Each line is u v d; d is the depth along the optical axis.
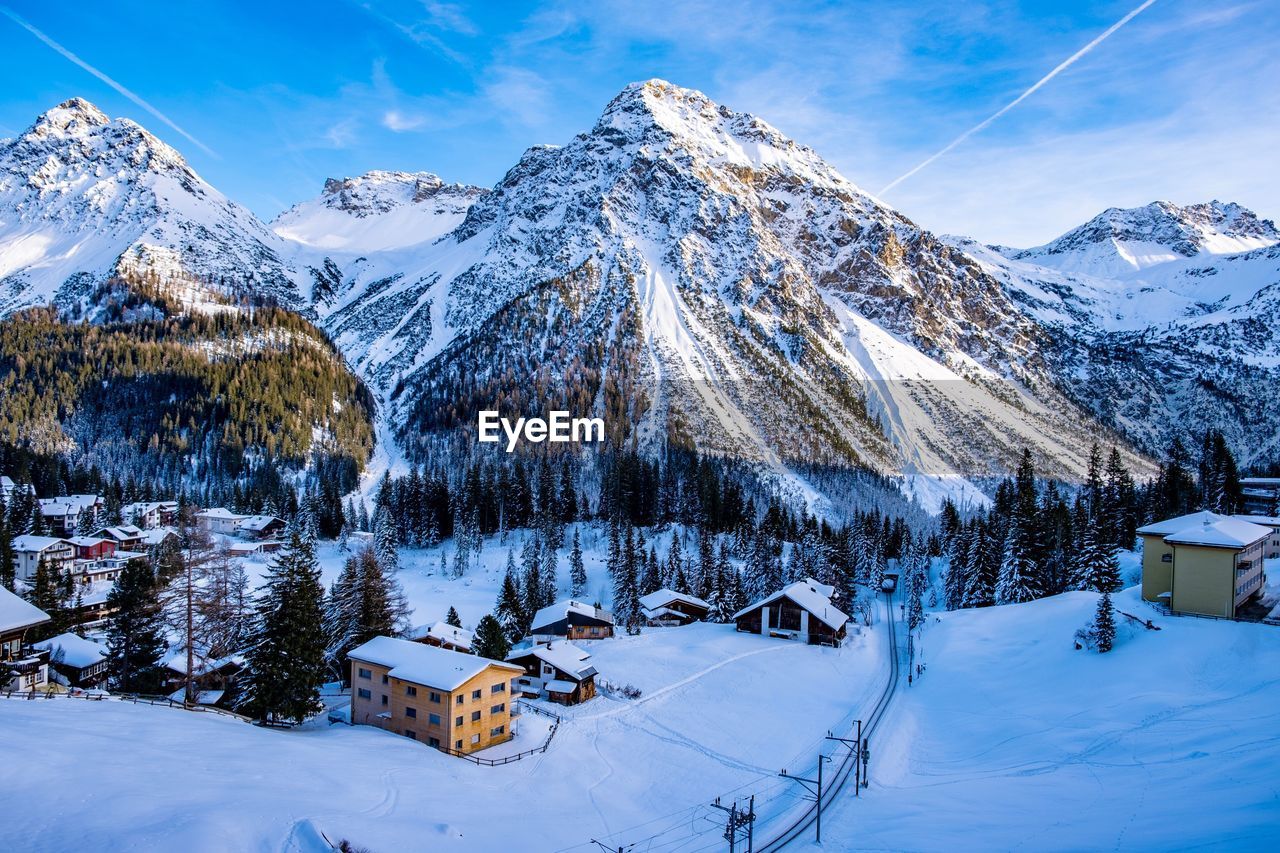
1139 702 52.44
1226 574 66.31
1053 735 51.34
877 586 143.38
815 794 48.66
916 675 76.69
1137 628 66.06
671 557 123.44
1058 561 105.25
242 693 62.47
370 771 44.69
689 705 65.44
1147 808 35.75
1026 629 77.81
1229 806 33.00
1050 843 33.75
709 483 164.25
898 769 52.97
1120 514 113.44
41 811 31.64
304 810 36.16
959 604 114.75
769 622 92.44
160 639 69.62
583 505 171.00
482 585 127.56
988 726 57.25
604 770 52.84
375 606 71.94
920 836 38.09
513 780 49.09
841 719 64.06
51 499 146.50
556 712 63.19
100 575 117.00
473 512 156.62
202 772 39.03
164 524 159.25
